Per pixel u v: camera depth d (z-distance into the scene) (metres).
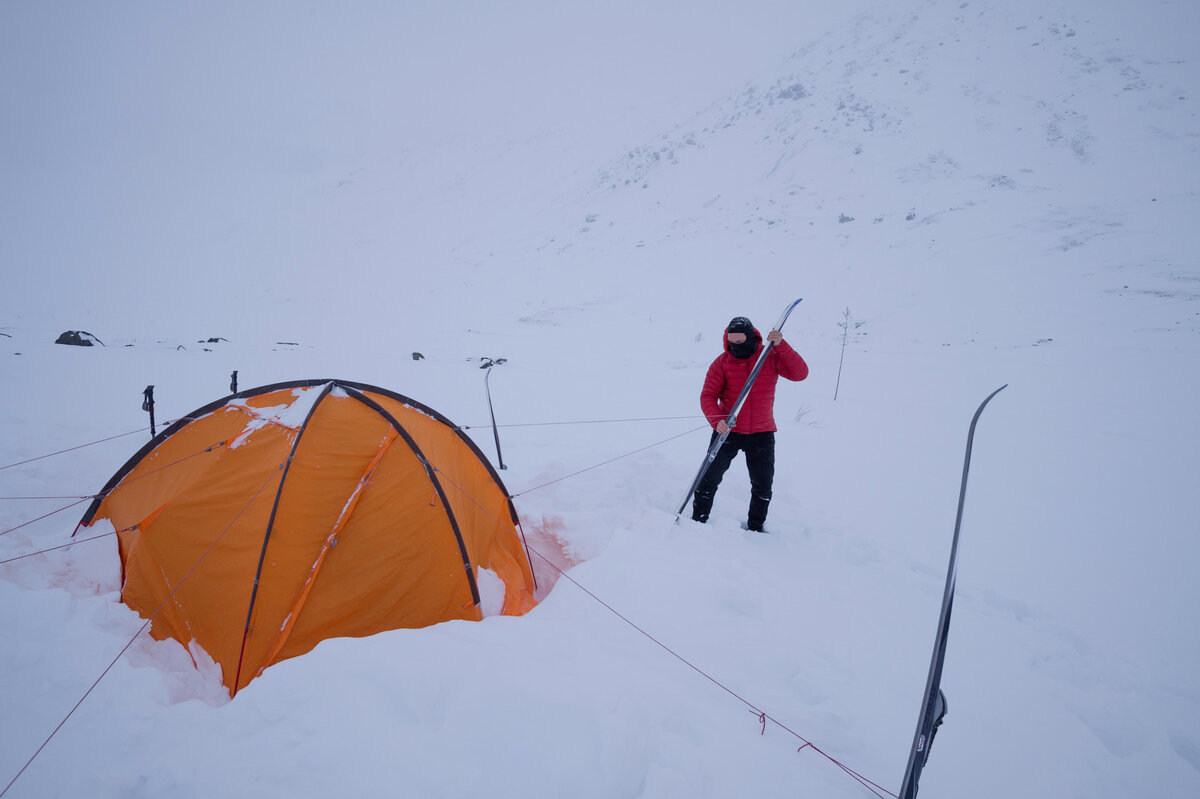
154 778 1.66
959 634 3.16
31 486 4.61
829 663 2.64
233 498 3.14
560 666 2.16
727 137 84.31
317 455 3.25
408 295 46.78
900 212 48.38
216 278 57.50
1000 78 76.56
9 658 2.24
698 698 2.19
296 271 62.09
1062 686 2.83
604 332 28.91
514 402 10.84
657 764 1.77
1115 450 8.77
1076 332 22.56
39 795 1.64
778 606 3.05
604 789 1.65
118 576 3.24
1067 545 5.32
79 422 6.87
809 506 5.80
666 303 36.59
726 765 1.83
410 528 3.17
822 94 85.75
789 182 61.84
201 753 1.72
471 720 1.82
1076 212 41.31
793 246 45.88
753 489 4.36
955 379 15.68
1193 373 15.55
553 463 5.88
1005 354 20.03
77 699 2.10
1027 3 96.44
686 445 7.75
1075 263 32.44
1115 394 13.32
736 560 3.54
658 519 4.00
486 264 58.69
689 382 14.41
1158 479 7.38
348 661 2.03
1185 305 24.27
